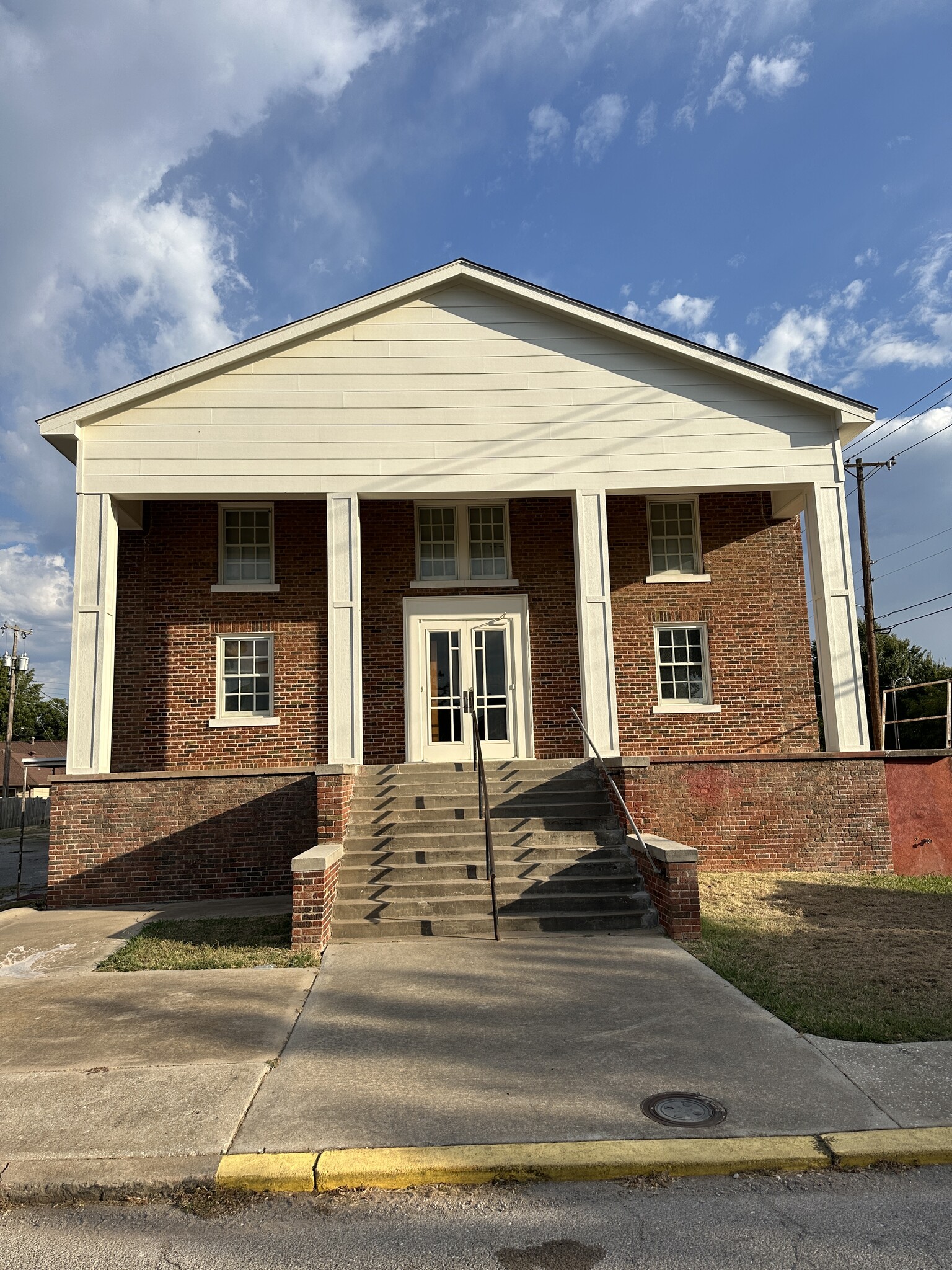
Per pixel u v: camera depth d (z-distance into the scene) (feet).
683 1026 21.40
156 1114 16.90
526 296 46.16
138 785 41.14
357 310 45.70
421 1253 12.75
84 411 43.86
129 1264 12.60
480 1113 16.74
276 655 49.47
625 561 51.65
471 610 50.52
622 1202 14.05
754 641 51.37
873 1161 15.12
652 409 46.42
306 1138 15.83
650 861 32.14
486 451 45.70
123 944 31.94
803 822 42.68
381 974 26.27
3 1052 20.71
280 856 41.11
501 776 41.32
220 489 44.50
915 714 133.39
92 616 42.83
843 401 45.93
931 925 31.27
